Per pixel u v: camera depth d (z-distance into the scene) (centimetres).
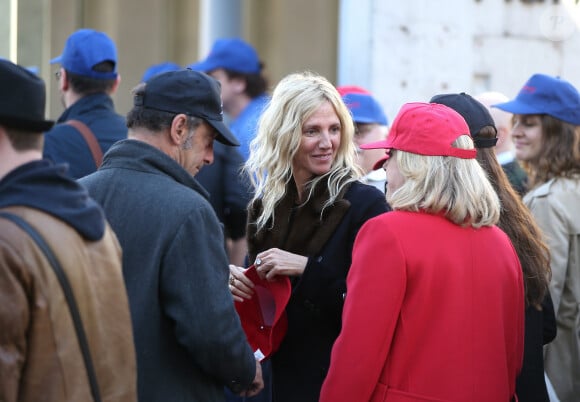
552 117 1062
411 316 680
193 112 705
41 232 533
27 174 545
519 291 737
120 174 694
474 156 714
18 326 512
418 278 679
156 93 704
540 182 1076
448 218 702
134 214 677
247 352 697
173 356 680
